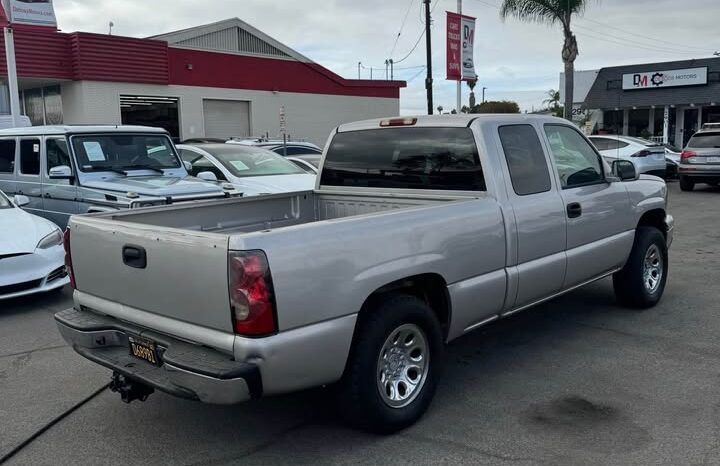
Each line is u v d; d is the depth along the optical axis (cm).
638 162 1803
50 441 407
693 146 1822
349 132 572
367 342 380
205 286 342
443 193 505
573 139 572
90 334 405
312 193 590
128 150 943
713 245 1014
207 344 346
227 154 1094
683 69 3253
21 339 612
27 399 471
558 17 2209
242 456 384
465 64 2027
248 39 2842
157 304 372
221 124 2741
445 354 548
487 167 477
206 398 332
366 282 374
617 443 387
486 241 456
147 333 381
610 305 682
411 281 418
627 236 619
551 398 454
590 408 436
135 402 463
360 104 3269
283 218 566
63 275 742
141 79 2388
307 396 466
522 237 487
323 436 405
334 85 3142
